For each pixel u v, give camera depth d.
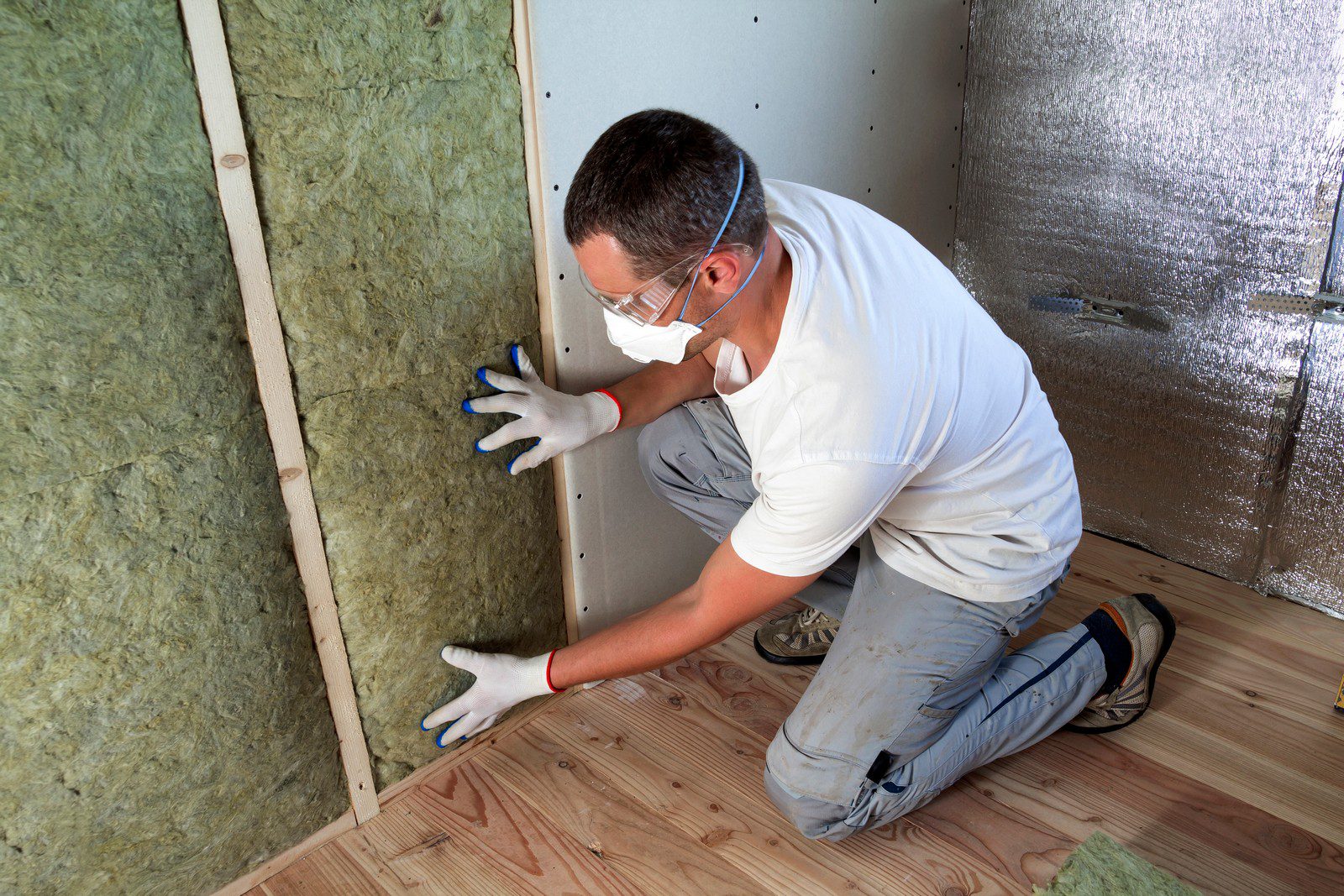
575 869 1.40
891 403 1.09
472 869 1.40
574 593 1.71
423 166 1.24
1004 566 1.37
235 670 1.24
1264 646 1.88
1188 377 1.99
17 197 0.91
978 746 1.44
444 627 1.50
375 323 1.25
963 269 2.34
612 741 1.66
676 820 1.49
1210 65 1.75
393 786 1.53
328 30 1.09
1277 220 1.75
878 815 1.39
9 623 1.01
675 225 0.93
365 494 1.32
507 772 1.59
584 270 1.03
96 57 0.93
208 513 1.15
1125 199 1.97
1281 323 1.81
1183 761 1.59
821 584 1.65
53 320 0.96
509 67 1.30
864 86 1.88
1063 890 1.10
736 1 1.55
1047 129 2.05
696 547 1.96
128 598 1.10
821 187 1.88
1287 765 1.57
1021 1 2.00
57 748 1.09
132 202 0.99
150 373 1.05
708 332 1.09
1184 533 2.12
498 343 1.42
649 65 1.46
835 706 1.38
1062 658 1.53
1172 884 1.11
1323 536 1.90
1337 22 1.57
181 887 1.28
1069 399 2.23
